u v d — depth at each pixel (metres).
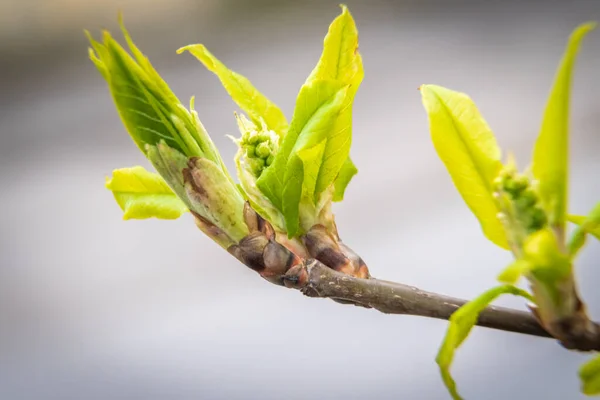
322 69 0.32
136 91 0.32
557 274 0.29
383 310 0.32
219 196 0.32
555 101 0.29
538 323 0.31
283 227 0.33
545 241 0.29
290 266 0.32
